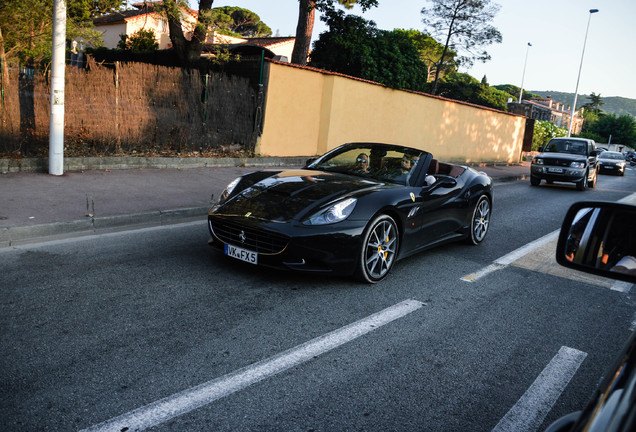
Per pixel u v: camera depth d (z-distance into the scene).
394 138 15.96
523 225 8.33
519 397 2.76
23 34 11.04
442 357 3.18
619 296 4.74
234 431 2.25
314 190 4.54
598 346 3.54
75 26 10.96
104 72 9.08
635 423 0.73
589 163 15.18
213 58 12.28
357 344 3.28
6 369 2.64
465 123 19.44
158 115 10.03
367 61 18.23
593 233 1.40
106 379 2.61
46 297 3.66
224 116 11.22
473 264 5.57
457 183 5.89
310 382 2.75
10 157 8.01
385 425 2.40
